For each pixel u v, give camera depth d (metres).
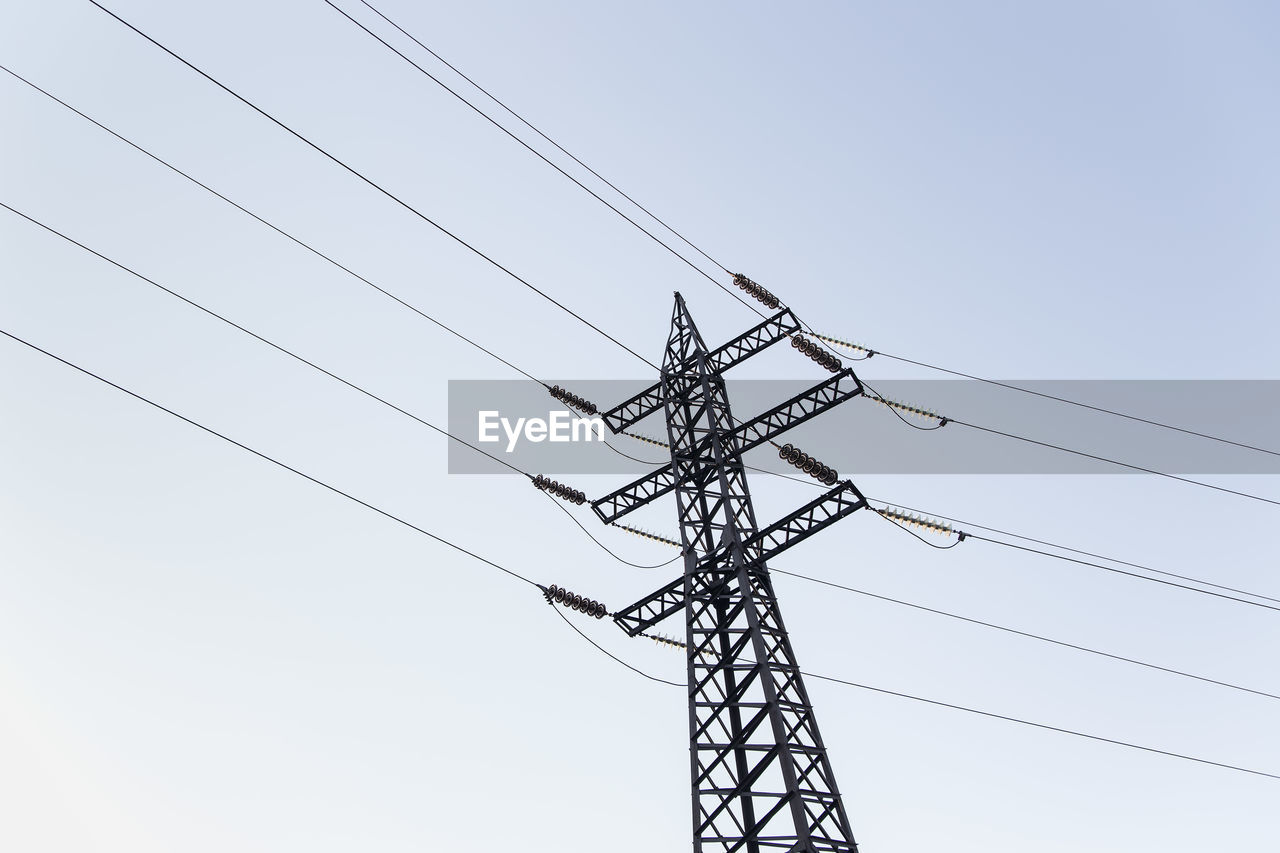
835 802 17.00
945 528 20.94
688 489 23.27
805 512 20.78
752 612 19.16
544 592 22.20
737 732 18.19
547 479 24.80
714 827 17.02
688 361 25.70
